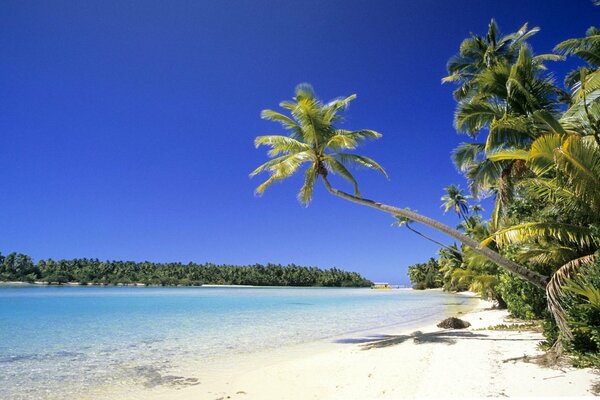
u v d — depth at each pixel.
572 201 8.33
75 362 12.18
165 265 114.56
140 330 19.45
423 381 8.30
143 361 12.34
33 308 32.69
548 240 10.50
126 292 67.44
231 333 18.42
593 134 8.57
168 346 14.98
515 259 13.46
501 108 14.17
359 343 15.17
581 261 8.27
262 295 61.88
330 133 16.11
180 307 34.72
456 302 43.44
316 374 10.20
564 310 8.01
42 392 9.12
